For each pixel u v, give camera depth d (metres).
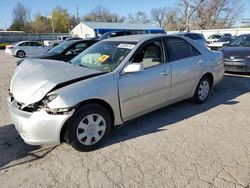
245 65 7.76
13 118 3.14
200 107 4.96
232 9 50.19
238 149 3.30
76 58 4.34
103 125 3.39
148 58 3.94
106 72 3.49
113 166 2.97
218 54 5.43
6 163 3.07
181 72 4.36
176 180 2.69
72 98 2.98
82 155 3.23
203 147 3.37
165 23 65.81
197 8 43.28
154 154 3.21
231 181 2.65
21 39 50.19
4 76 9.59
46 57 7.57
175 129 3.95
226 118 4.39
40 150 3.37
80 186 2.63
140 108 3.82
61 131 3.08
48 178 2.77
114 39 4.39
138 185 2.63
